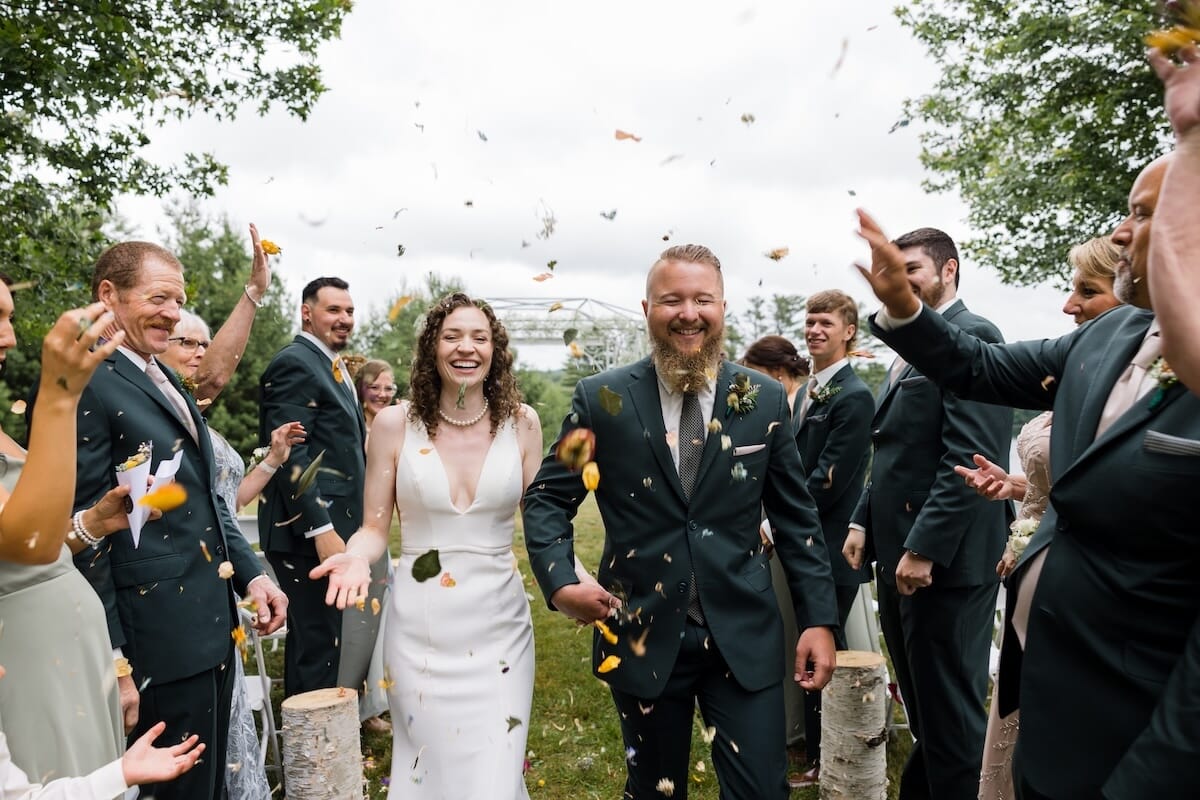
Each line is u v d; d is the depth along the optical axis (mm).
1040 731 1791
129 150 9414
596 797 3822
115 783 1495
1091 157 13641
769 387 2711
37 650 1917
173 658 2445
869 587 4355
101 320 1648
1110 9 12492
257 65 9789
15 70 7480
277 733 4199
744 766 2408
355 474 4543
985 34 14859
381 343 16250
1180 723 1480
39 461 1639
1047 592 1811
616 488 2633
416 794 2859
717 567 2520
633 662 2549
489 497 3057
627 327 19906
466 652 2969
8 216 8883
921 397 3186
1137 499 1622
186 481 2588
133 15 8414
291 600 4340
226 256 22797
